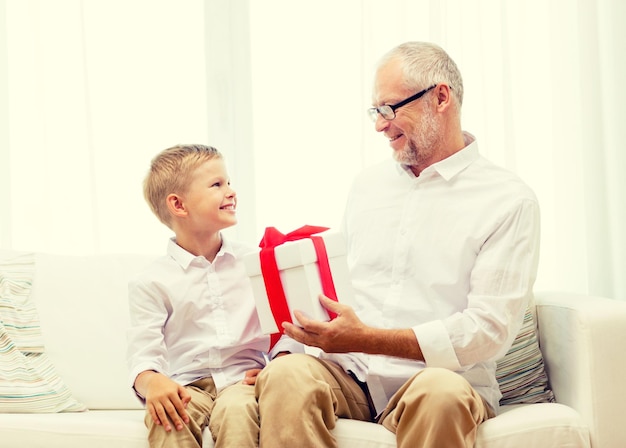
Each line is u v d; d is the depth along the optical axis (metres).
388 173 1.75
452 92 1.65
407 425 1.32
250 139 2.44
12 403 1.71
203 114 2.43
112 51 2.42
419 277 1.60
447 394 1.28
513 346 1.68
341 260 1.49
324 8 2.44
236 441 1.36
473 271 1.53
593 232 2.38
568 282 2.40
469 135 1.74
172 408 1.43
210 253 1.78
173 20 2.44
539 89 2.42
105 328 1.90
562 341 1.57
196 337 1.72
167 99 2.43
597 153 2.38
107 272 1.99
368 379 1.55
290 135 2.43
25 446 1.47
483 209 1.58
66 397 1.78
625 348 1.45
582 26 2.38
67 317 1.91
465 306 1.57
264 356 1.77
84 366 1.86
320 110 2.42
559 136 2.41
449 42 2.38
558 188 2.41
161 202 1.76
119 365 1.86
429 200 1.64
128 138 2.40
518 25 2.41
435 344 1.44
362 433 1.39
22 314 1.87
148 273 1.73
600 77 2.38
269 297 1.46
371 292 1.65
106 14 2.42
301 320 1.42
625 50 2.37
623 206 2.36
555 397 1.64
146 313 1.68
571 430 1.37
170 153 1.76
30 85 2.40
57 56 2.41
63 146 2.39
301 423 1.33
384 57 1.68
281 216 2.41
